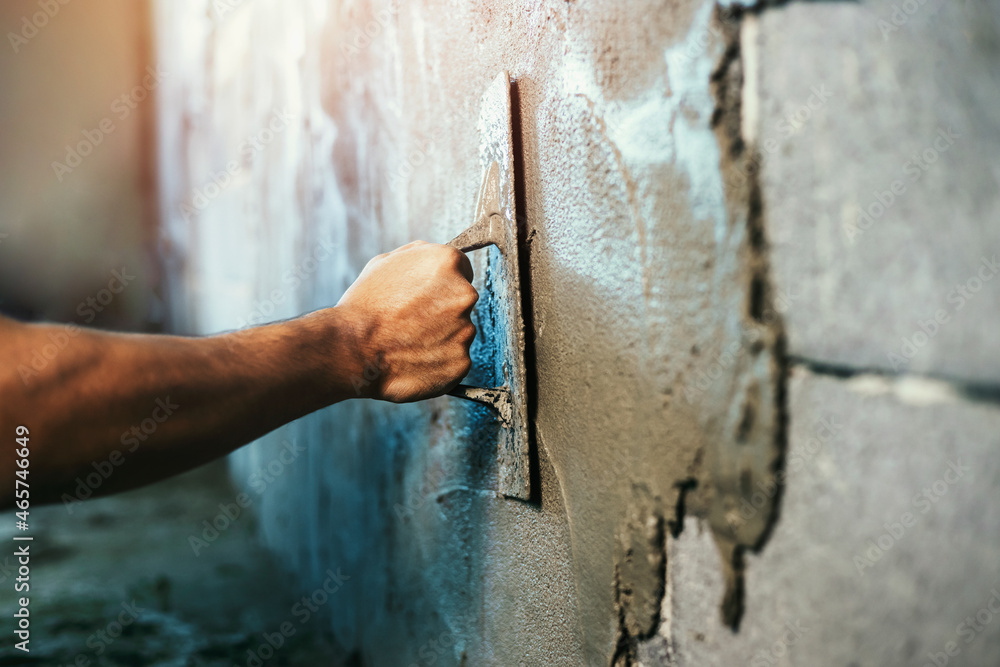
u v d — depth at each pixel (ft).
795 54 1.55
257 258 7.15
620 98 1.98
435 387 2.57
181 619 5.22
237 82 7.56
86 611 5.33
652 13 1.83
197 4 8.92
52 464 1.83
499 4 2.67
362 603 4.43
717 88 1.64
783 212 1.58
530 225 2.54
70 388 1.83
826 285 1.53
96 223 13.23
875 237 1.48
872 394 1.48
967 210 1.43
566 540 2.38
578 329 2.25
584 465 2.25
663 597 1.97
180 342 2.13
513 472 2.62
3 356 1.76
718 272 1.69
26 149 12.49
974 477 1.36
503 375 2.70
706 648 1.83
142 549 6.95
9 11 12.10
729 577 1.74
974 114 1.48
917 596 1.42
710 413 1.75
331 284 4.99
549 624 2.51
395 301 2.55
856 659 1.50
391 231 3.91
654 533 1.95
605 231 2.09
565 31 2.23
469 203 2.95
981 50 1.51
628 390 2.02
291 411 2.30
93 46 12.91
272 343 2.27
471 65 2.92
